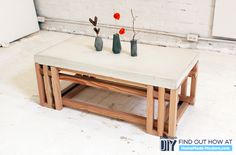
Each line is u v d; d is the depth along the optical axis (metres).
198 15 3.80
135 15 4.16
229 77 3.22
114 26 4.35
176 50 2.61
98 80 2.57
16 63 3.74
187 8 3.82
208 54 3.81
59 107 2.73
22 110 2.75
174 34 4.00
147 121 2.36
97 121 2.57
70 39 2.96
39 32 4.83
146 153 2.20
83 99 2.90
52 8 4.73
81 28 4.65
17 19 4.46
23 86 3.19
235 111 2.63
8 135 2.43
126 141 2.32
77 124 2.54
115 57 2.50
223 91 2.95
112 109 2.70
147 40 4.23
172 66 2.32
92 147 2.27
